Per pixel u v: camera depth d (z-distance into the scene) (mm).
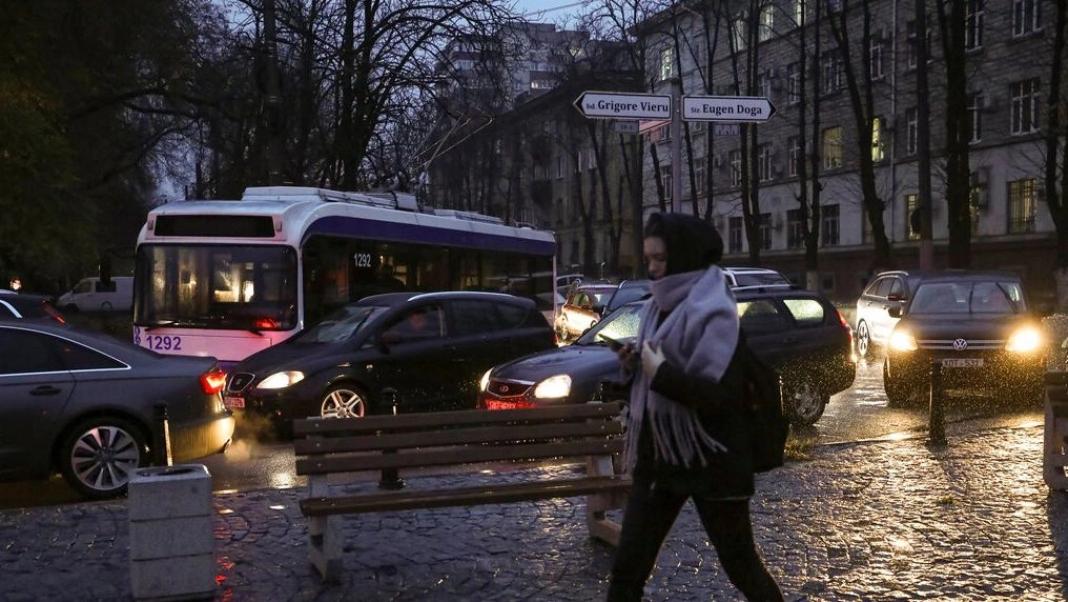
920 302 15383
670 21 48344
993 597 5344
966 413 12891
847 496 7617
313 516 5457
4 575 5918
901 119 42469
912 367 13539
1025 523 6777
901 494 7664
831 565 5918
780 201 50969
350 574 5848
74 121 25875
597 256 69938
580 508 7387
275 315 13852
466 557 6164
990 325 13734
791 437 10500
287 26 25703
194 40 26266
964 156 31250
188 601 5422
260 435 11570
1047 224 35938
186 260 14133
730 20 45219
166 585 5410
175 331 14016
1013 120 37281
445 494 5660
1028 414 12562
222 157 32844
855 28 45312
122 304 50969
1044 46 35281
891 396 13953
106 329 28891
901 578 5668
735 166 54875
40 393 8305
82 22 21359
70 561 6203
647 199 63406
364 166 28859
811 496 7629
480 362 12945
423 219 16969
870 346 21859
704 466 3939
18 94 19328
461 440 5875
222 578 5809
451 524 6953
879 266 36125
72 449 8367
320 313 14359
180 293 14102
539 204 76938
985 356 13375
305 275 14125
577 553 6227
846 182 46125
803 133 42094
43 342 8500
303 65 26734
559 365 10305
